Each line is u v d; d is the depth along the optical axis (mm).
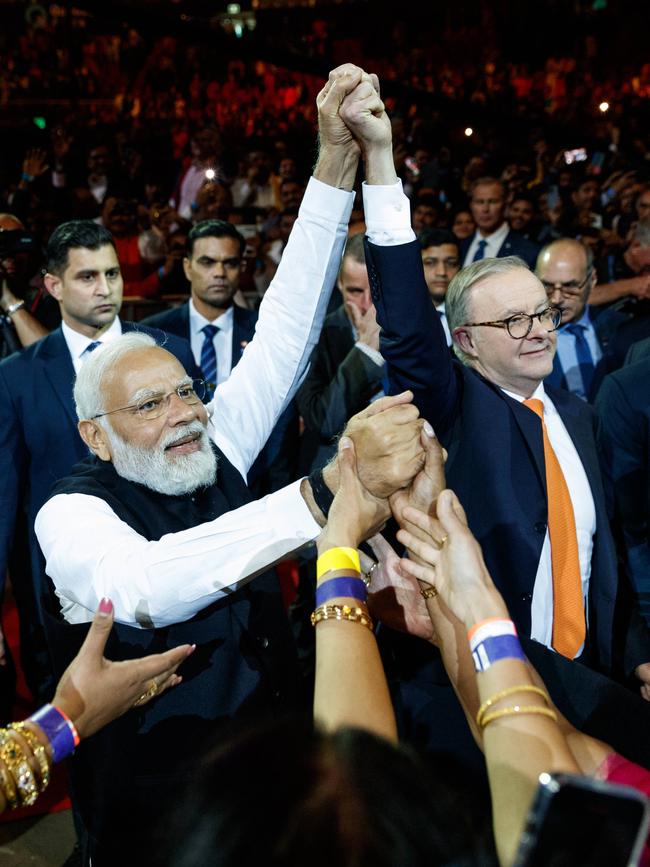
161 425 1837
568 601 2109
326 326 3924
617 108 14078
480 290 2242
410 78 17422
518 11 17781
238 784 710
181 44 16656
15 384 3170
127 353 1878
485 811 1248
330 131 1914
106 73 16953
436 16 18031
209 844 687
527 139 11070
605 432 2584
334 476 1598
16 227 4410
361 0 17875
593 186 8078
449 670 1340
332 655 1194
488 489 2062
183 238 6398
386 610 1591
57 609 1900
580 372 4160
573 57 17531
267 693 1813
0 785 1297
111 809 1712
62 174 10422
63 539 1744
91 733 1389
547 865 726
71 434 3184
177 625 1761
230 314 4297
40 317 4285
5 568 3115
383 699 1159
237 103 16234
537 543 2049
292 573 4703
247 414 2102
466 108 10828
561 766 1031
